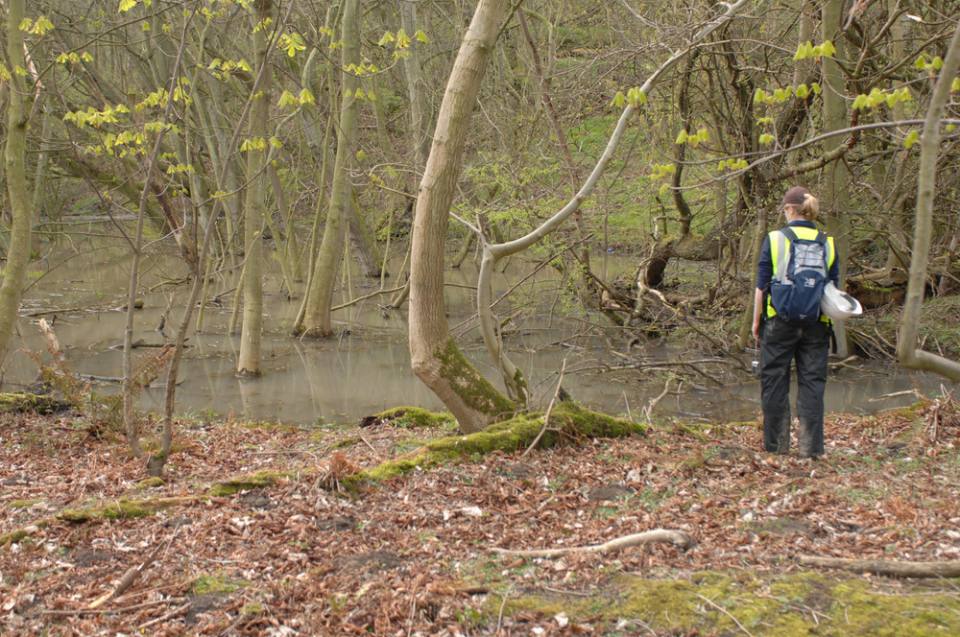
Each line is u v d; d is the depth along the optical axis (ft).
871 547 14.35
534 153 47.73
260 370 42.32
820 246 19.69
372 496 17.53
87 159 50.08
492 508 17.11
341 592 13.33
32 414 27.94
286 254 76.43
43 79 32.83
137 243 20.94
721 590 12.71
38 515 17.34
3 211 48.96
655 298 46.60
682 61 38.65
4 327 27.71
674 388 37.06
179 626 12.46
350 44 48.83
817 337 20.07
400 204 69.10
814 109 39.88
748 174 39.22
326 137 54.29
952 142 30.99
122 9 25.79
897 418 23.62
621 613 12.38
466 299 62.75
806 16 34.76
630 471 19.10
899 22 37.29
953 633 11.39
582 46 53.21
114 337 50.55
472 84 20.66
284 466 21.93
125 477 20.45
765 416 20.66
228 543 15.28
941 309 42.45
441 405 35.50
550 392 36.45
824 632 11.58
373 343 50.11
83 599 13.33
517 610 12.61
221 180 20.88
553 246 44.93
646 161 45.21
